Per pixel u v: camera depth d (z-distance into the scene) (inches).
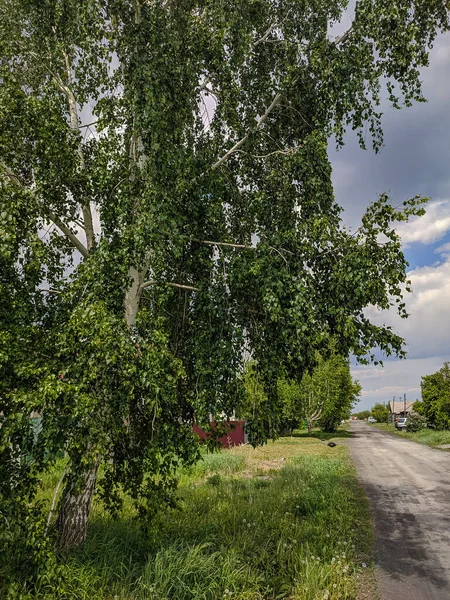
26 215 247.3
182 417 290.4
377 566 262.4
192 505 382.3
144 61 261.7
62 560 223.5
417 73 308.8
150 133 257.4
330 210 289.1
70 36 300.0
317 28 322.7
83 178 289.4
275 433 266.2
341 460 763.4
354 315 252.4
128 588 210.7
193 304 296.2
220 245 295.1
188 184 276.4
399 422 2341.3
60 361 221.9
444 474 623.2
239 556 251.1
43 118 264.4
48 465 222.7
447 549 293.6
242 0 294.4
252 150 336.5
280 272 248.7
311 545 283.4
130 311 282.4
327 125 313.1
